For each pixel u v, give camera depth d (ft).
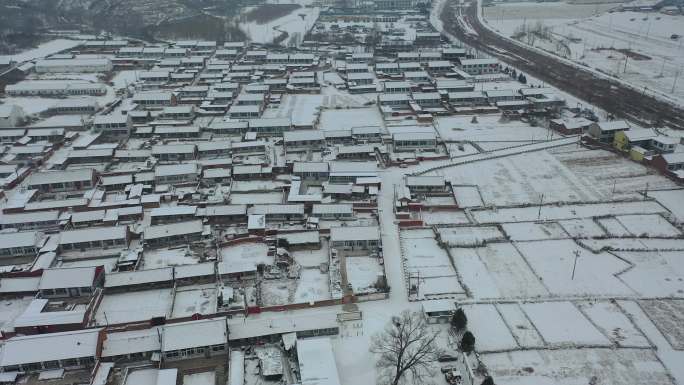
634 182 419.13
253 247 335.67
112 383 233.96
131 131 531.91
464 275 309.42
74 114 588.91
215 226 358.02
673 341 256.11
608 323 268.82
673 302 284.41
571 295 290.76
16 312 280.31
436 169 445.78
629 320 270.87
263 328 257.14
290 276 306.14
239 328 257.34
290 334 254.88
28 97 653.30
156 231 337.11
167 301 287.48
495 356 247.50
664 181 418.92
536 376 234.99
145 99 617.21
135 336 258.57
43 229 355.97
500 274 310.65
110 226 354.74
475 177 433.07
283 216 363.56
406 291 294.46
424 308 271.08
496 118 582.76
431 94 622.95
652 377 234.38
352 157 465.06
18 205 377.91
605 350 250.37
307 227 351.87
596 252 328.29
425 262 322.34
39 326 258.37
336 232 331.36
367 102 630.74
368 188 397.60
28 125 557.33
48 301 282.36
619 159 462.19
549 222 365.61
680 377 234.17
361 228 335.26
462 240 342.44
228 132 528.63
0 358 236.43
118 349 244.83
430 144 485.56
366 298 285.84
